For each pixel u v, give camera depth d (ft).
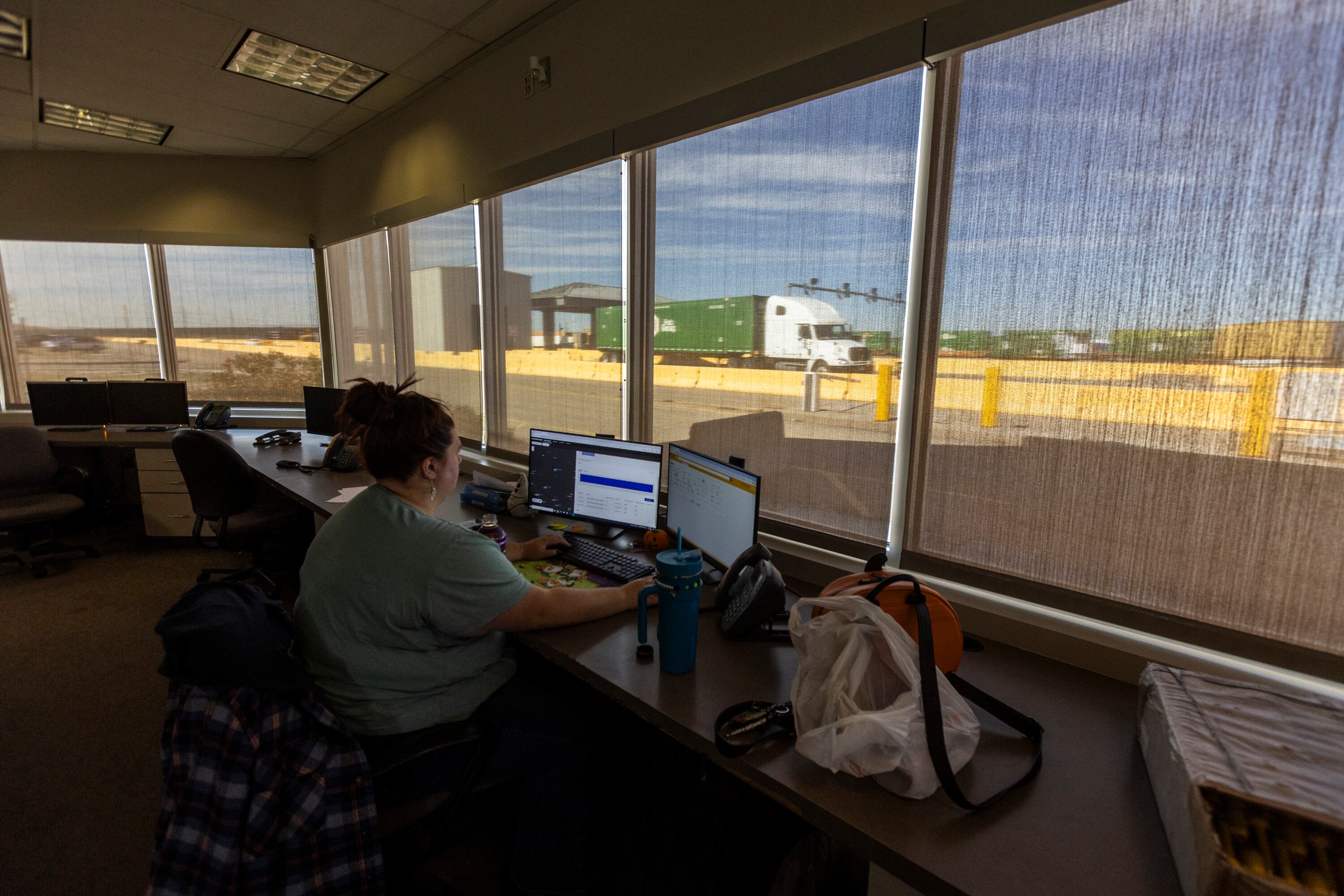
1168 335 4.02
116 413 14.03
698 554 4.23
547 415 9.64
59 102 11.69
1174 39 3.87
